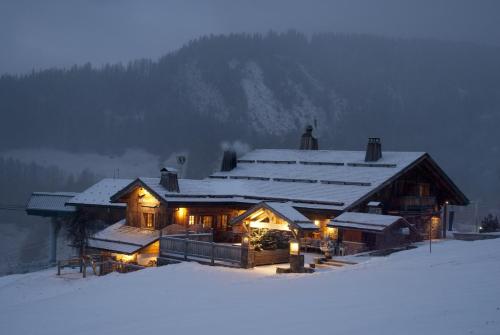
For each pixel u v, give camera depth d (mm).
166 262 29625
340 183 36219
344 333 10297
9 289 27578
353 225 30031
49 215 46500
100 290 21469
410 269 18500
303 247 31344
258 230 27984
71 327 14805
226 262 26766
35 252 88500
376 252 27812
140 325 13602
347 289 15672
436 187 40406
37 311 18438
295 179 38688
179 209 35375
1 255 88562
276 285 18594
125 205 41188
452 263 18703
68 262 33125
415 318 10859
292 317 12430
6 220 116750
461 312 10938
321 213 33406
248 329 11648
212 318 13422
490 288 13195
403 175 37312
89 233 41125
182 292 19297
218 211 37812
